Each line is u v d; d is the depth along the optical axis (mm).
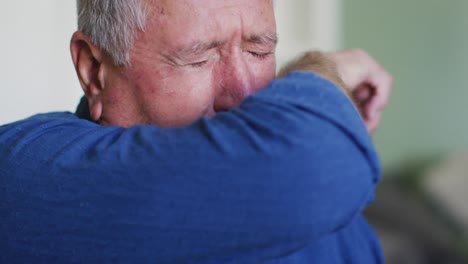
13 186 781
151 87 860
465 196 3219
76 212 730
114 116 916
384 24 3488
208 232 671
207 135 683
